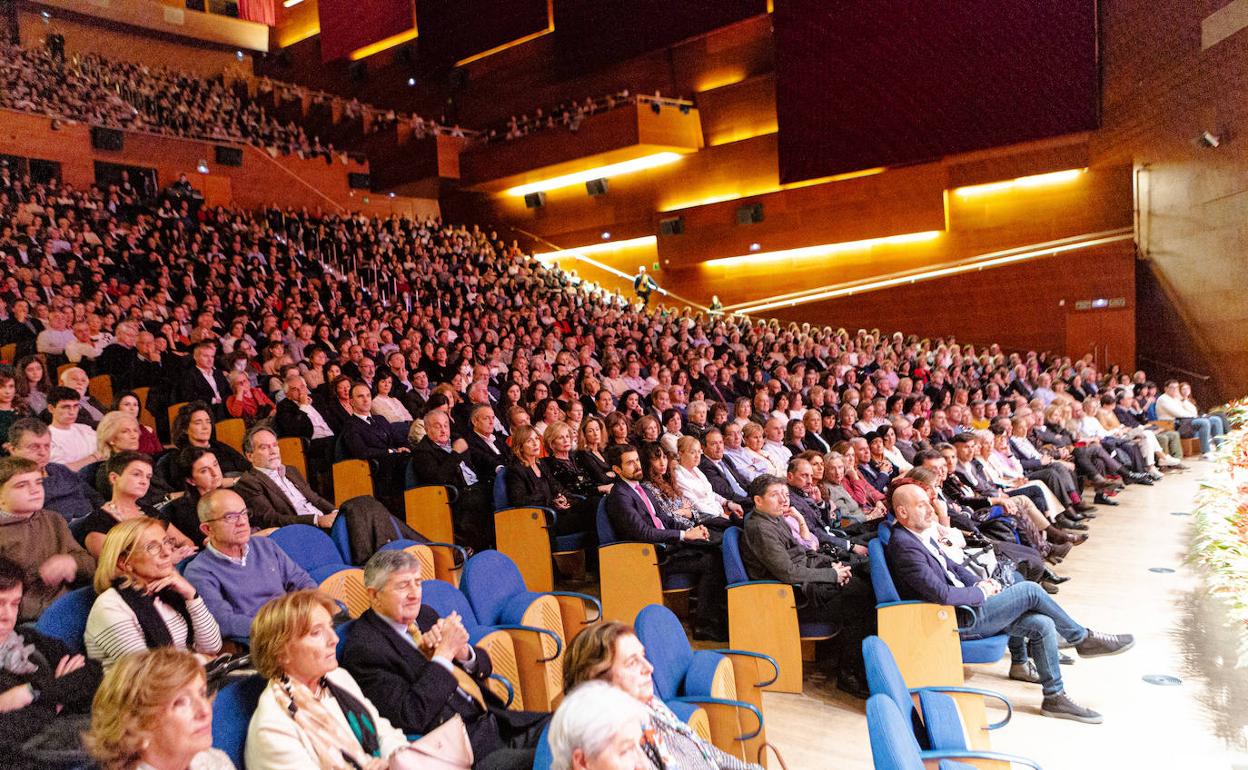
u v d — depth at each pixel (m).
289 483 4.83
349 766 2.39
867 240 17.80
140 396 7.29
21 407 5.55
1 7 20.55
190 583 3.17
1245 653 4.35
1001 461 7.96
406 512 5.99
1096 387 13.47
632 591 4.95
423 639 2.87
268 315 10.01
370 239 16.95
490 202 22.75
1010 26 15.45
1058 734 3.82
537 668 3.53
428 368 9.99
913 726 2.81
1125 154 14.98
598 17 19.72
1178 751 3.64
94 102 17.25
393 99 23.77
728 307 19.67
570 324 14.87
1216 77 12.77
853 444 6.99
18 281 9.80
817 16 17.12
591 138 18.83
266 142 19.67
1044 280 16.00
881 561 4.18
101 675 2.57
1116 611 5.39
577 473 6.20
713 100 19.03
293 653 2.35
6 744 2.21
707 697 3.04
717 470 6.29
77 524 3.52
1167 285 14.54
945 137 16.17
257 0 24.31
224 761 2.14
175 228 13.85
